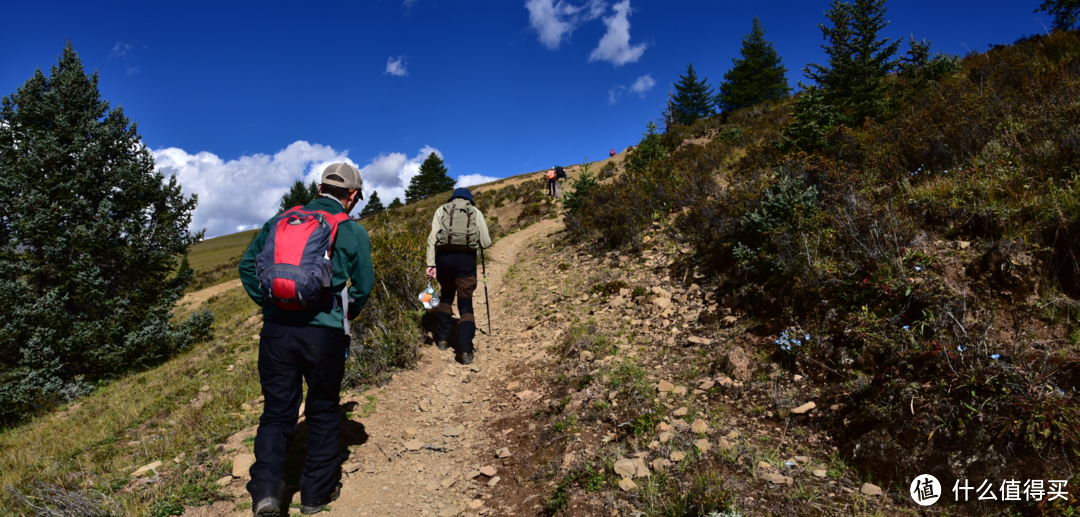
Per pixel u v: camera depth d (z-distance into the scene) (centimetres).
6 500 329
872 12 1320
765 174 821
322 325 247
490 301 800
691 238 716
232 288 2672
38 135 1216
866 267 382
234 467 313
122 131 1347
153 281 1323
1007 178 436
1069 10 1045
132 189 1272
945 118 643
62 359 1077
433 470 328
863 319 338
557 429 344
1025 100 609
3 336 1032
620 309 583
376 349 502
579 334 519
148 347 1182
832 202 531
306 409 272
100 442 457
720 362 393
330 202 265
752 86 3766
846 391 313
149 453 373
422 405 434
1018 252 334
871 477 253
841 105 1241
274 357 244
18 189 1150
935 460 239
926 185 506
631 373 407
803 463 272
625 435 322
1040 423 223
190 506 278
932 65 1300
